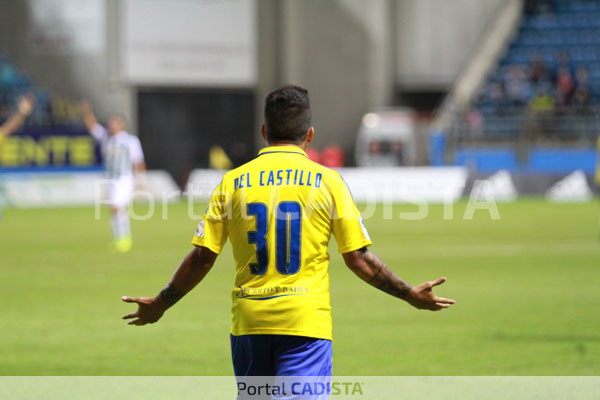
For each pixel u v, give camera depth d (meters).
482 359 27.70
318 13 147.50
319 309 15.16
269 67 141.62
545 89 135.75
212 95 138.88
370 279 15.78
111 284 45.91
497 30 145.62
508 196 111.81
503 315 35.78
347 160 149.88
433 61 151.88
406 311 37.12
